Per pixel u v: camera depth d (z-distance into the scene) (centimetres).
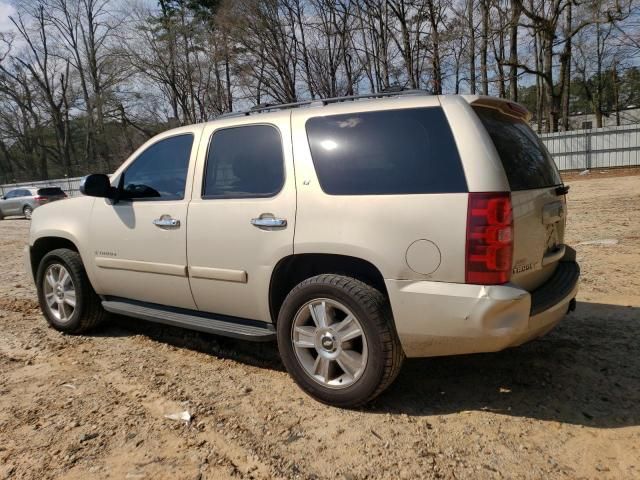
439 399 338
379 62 2361
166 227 405
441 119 306
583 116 5275
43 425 322
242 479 263
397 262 300
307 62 2505
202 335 485
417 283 297
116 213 442
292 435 301
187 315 414
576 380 353
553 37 2739
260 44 2508
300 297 335
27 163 5541
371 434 298
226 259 372
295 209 338
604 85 5028
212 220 378
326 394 329
